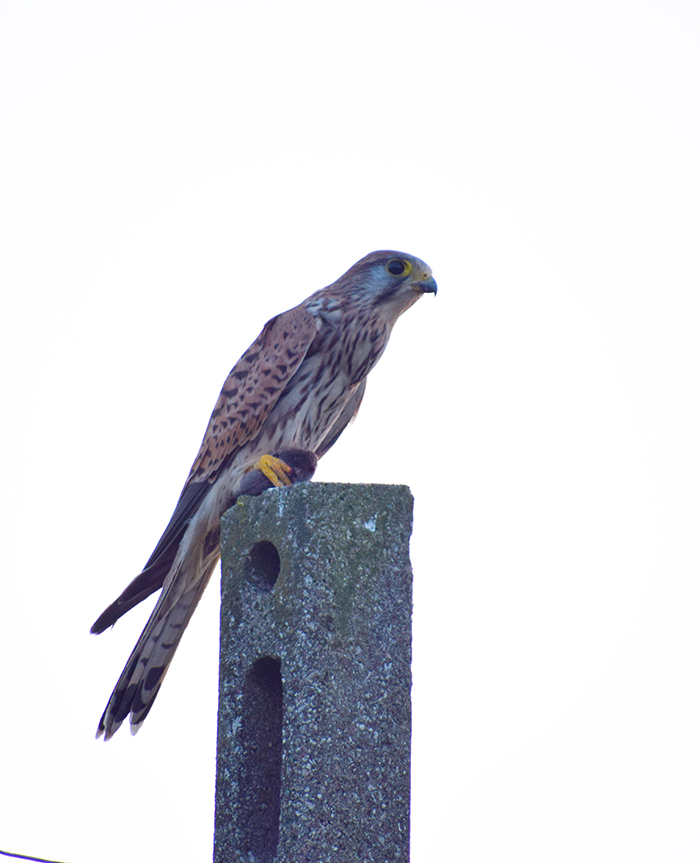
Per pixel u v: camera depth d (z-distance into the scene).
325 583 7.04
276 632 7.14
